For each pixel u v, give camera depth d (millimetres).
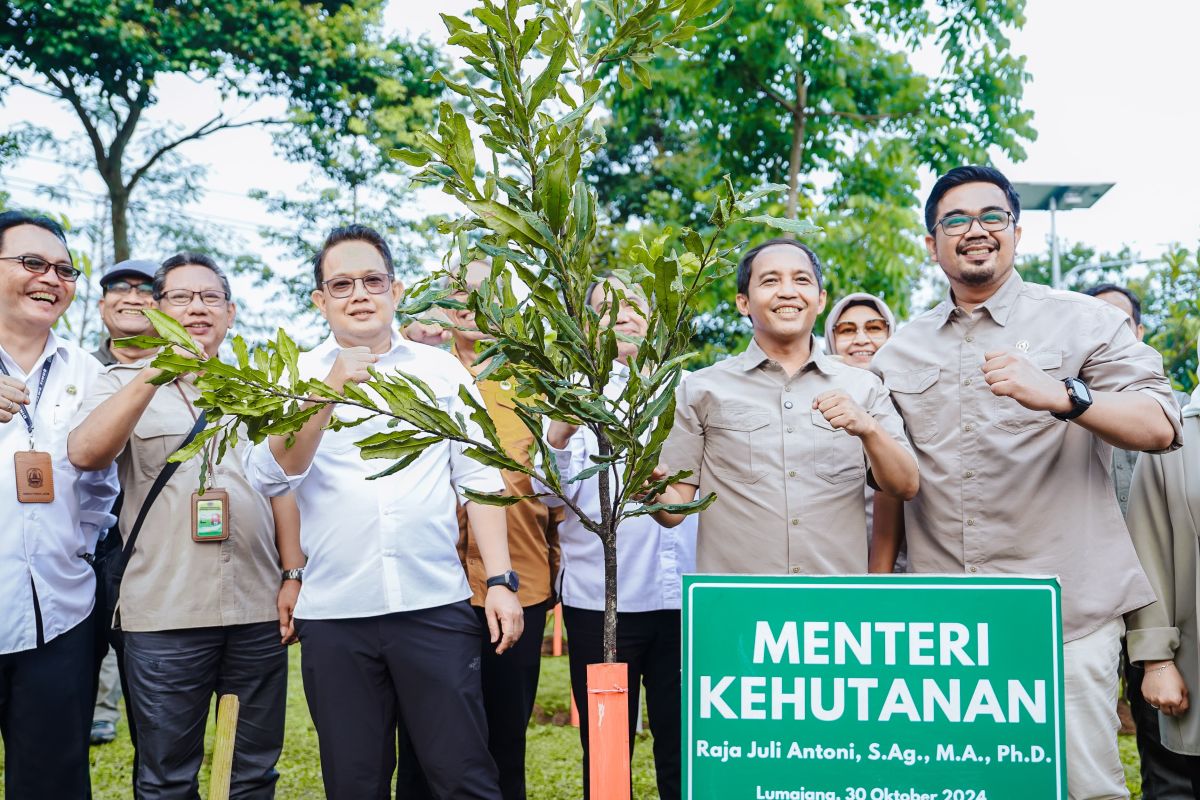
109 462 3383
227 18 17109
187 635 3617
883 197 12227
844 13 11039
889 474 2859
